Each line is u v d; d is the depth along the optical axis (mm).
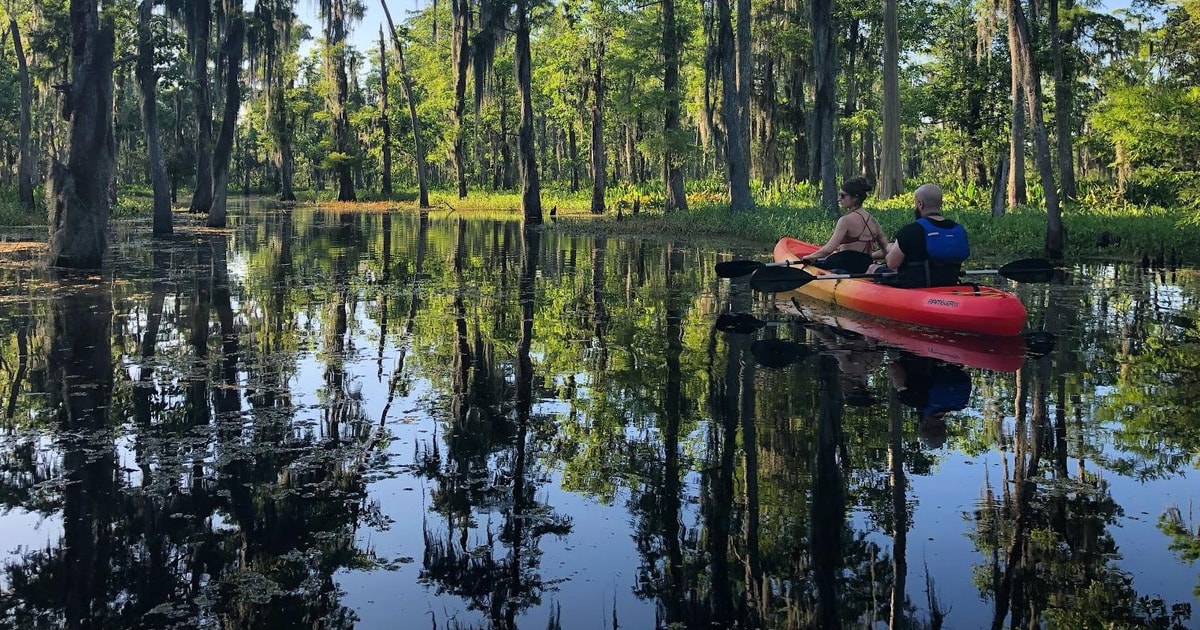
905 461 3756
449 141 40906
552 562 2834
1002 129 19578
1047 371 5531
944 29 29516
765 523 3121
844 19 28156
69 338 6723
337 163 42062
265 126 42531
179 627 2432
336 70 41281
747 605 2521
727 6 21125
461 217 28828
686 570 2762
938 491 3402
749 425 4332
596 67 30531
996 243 15070
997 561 2787
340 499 3395
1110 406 4645
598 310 8328
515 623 2410
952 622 2393
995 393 4953
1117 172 28750
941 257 7477
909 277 7559
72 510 3275
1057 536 2971
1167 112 15539
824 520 3139
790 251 10570
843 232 8773
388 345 6539
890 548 2900
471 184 50000
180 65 19875
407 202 42125
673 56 26781
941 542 2934
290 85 41156
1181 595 2543
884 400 4789
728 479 3570
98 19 11320
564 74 34031
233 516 3225
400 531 3092
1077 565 2754
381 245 16438
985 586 2619
